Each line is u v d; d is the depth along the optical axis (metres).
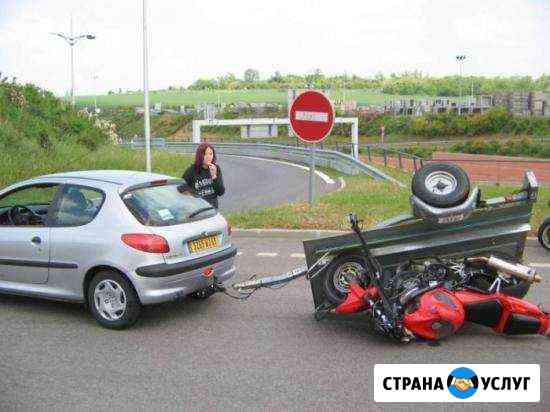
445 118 72.81
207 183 9.77
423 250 6.80
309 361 5.96
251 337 6.63
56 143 28.20
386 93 132.12
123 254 6.66
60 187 7.32
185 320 7.20
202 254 7.07
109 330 6.85
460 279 6.60
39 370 5.75
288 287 8.56
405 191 17.42
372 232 6.81
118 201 6.90
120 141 48.31
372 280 6.52
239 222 12.65
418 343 6.41
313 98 12.77
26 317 7.29
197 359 6.02
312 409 4.95
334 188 20.31
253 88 153.12
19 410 4.93
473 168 38.22
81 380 5.52
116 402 5.08
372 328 6.86
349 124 78.44
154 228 6.75
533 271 6.60
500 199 6.75
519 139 62.03
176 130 90.50
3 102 28.59
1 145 23.88
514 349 6.23
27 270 7.29
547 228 10.64
